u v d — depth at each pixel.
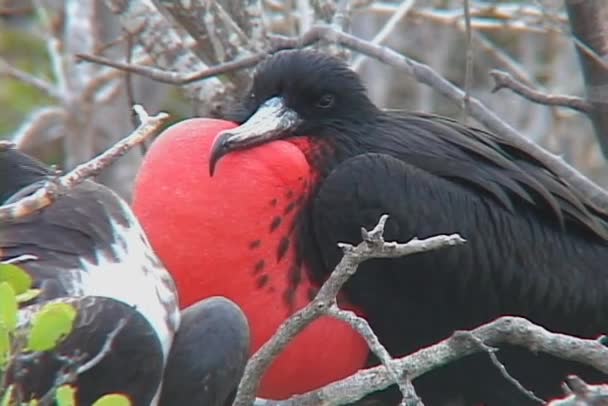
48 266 9.74
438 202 11.68
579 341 9.43
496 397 12.02
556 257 12.03
